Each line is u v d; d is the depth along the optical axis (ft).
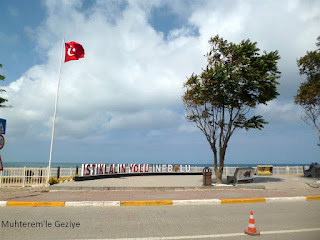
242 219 23.86
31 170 49.52
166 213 26.43
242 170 54.65
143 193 39.11
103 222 22.12
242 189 45.01
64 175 63.05
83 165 61.11
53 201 30.89
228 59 53.93
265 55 54.39
